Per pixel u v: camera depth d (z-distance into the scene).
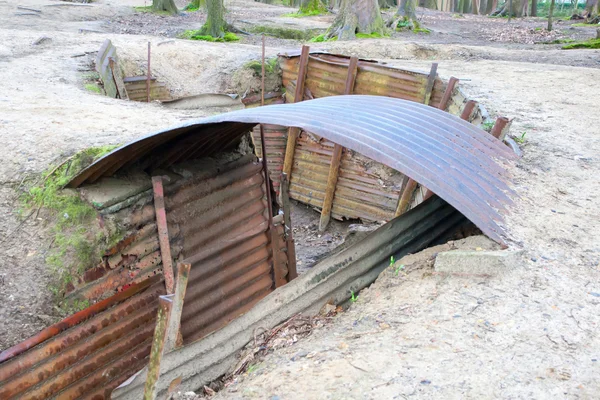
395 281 4.41
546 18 36.75
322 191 13.05
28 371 4.14
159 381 3.56
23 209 5.41
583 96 11.21
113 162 5.21
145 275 5.33
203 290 5.89
